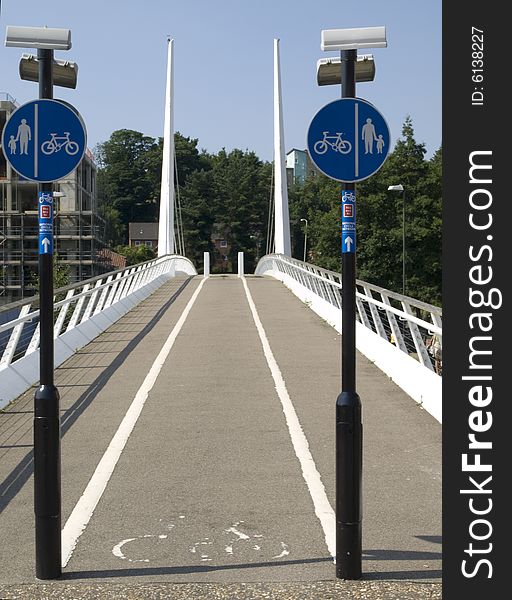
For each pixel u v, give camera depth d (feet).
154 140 487.61
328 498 25.14
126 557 20.31
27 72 19.45
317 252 232.32
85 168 254.27
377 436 32.76
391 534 21.72
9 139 18.17
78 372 48.62
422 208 192.24
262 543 21.26
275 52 218.18
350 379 18.30
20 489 26.45
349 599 17.12
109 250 289.33
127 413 37.37
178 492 25.84
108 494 25.70
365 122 18.22
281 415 36.86
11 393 39.93
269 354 55.62
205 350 57.82
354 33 18.49
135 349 58.54
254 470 28.25
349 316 18.24
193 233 394.32
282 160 213.25
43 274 18.43
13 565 19.84
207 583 18.19
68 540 21.62
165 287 129.39
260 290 122.11
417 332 41.60
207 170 488.85
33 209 220.43
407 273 191.62
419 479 26.94
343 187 18.34
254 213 418.31
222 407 38.65
